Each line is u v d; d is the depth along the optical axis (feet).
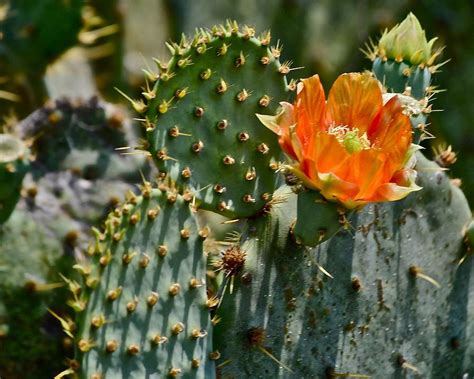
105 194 5.71
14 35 6.21
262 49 5.26
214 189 5.21
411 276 5.39
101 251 5.08
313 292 5.23
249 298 5.17
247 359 5.16
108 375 5.04
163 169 5.19
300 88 5.08
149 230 5.11
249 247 5.19
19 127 5.76
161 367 5.08
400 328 5.37
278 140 5.18
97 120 5.79
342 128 5.11
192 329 5.11
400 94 5.33
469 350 5.47
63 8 6.21
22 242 5.57
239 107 5.24
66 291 5.58
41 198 5.64
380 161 4.99
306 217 5.09
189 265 5.13
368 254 5.32
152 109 5.19
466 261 5.46
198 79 5.22
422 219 5.41
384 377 5.35
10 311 5.55
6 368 5.56
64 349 5.57
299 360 5.22
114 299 5.06
